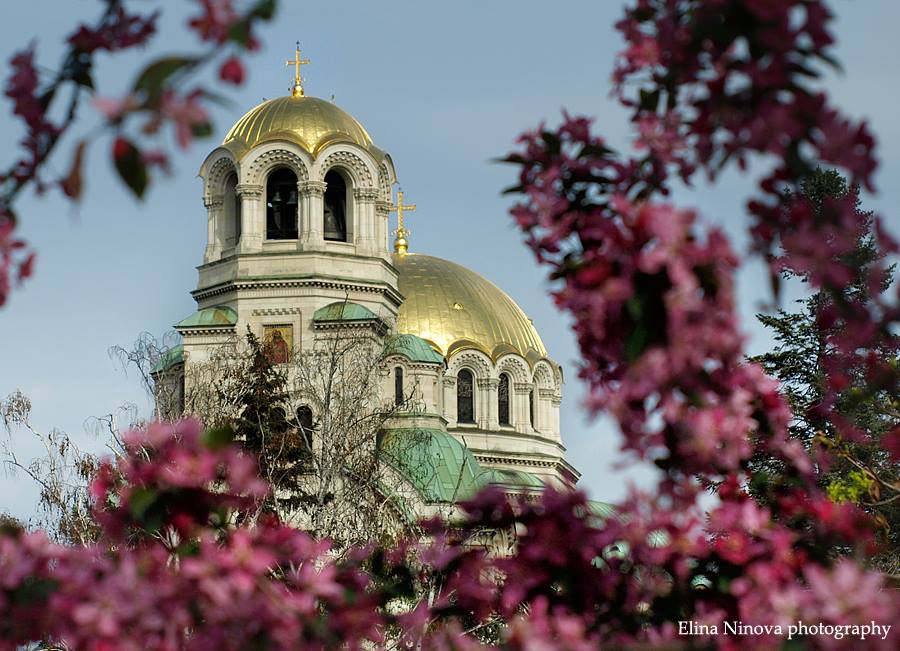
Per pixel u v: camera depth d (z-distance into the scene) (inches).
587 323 1348.4
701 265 1270.9
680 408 1352.1
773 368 5369.1
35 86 1323.8
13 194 1349.7
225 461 1518.2
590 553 1571.1
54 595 1393.9
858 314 1423.5
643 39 1320.1
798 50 1234.6
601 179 1488.7
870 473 2171.5
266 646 1389.0
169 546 1552.7
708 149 1295.5
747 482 1740.9
